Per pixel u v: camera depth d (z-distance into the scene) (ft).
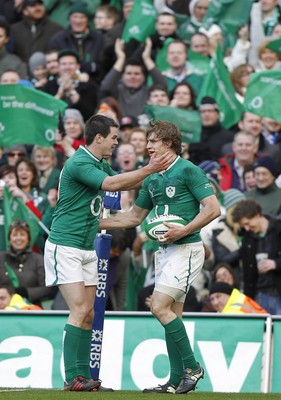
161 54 159.22
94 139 82.79
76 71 154.92
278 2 166.71
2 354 105.70
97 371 88.07
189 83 148.97
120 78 157.89
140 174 79.41
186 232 80.74
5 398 75.10
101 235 88.12
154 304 82.28
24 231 121.80
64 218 82.69
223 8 166.09
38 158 136.77
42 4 170.19
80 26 165.17
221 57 148.46
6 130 134.82
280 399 79.82
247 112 138.72
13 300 111.75
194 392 86.07
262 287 120.57
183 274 82.12
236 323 103.76
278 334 103.04
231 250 121.90
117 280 121.29
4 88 134.51
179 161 82.69
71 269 82.12
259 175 130.52
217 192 128.88
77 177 81.87
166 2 167.53
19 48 170.71
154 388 84.02
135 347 104.32
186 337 82.48
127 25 161.68
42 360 105.09
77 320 81.92
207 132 145.18
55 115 134.92
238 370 102.99
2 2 179.73
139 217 87.15
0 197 128.26
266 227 120.98
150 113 140.67
